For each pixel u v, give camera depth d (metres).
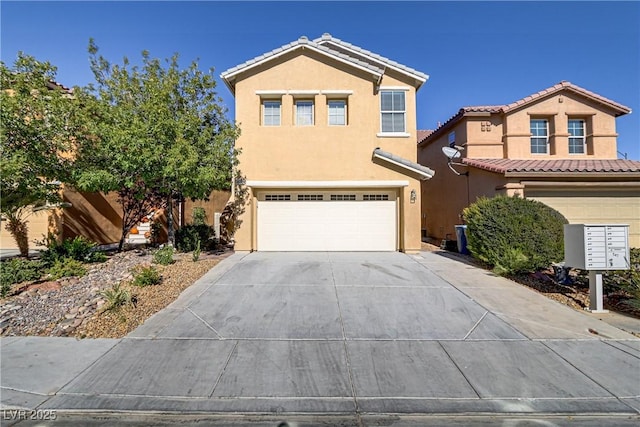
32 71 10.25
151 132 10.81
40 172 10.34
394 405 4.01
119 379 4.52
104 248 15.47
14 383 4.40
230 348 5.42
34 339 5.72
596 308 6.99
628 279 7.48
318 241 13.96
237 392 4.25
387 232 14.00
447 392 4.25
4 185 9.77
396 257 12.57
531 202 10.23
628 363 4.93
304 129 13.64
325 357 5.14
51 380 4.48
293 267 10.75
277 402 4.06
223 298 7.80
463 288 8.58
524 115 16.05
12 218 11.88
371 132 13.66
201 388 4.33
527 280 9.21
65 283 8.50
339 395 4.19
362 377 4.59
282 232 14.01
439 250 14.80
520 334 5.95
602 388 4.32
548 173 12.78
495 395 4.18
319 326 6.30
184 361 5.00
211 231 15.57
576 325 6.34
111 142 10.30
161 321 6.48
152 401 4.07
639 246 13.33
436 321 6.54
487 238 9.98
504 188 13.06
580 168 13.02
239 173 13.54
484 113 16.23
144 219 16.72
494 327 6.25
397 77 14.60
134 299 7.41
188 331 6.05
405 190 13.56
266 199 14.07
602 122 15.75
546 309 7.16
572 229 7.31
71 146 10.88
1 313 6.62
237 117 13.66
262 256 12.68
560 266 9.02
